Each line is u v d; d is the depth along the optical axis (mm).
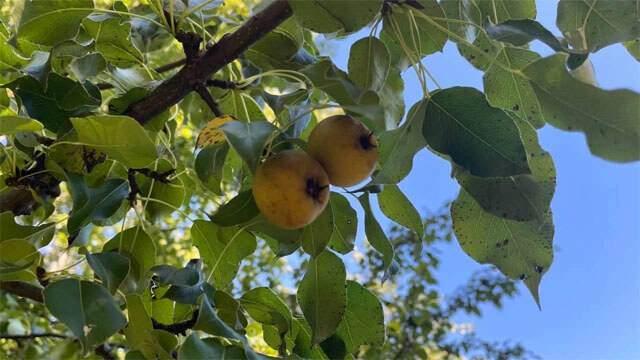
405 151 254
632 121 225
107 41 320
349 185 255
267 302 293
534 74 241
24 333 493
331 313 273
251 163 206
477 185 254
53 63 303
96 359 359
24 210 291
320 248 260
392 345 813
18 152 271
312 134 251
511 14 306
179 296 265
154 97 275
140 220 297
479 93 242
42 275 283
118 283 244
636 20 247
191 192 363
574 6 254
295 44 311
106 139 242
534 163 255
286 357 253
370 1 238
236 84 290
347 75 253
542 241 270
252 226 266
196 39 271
